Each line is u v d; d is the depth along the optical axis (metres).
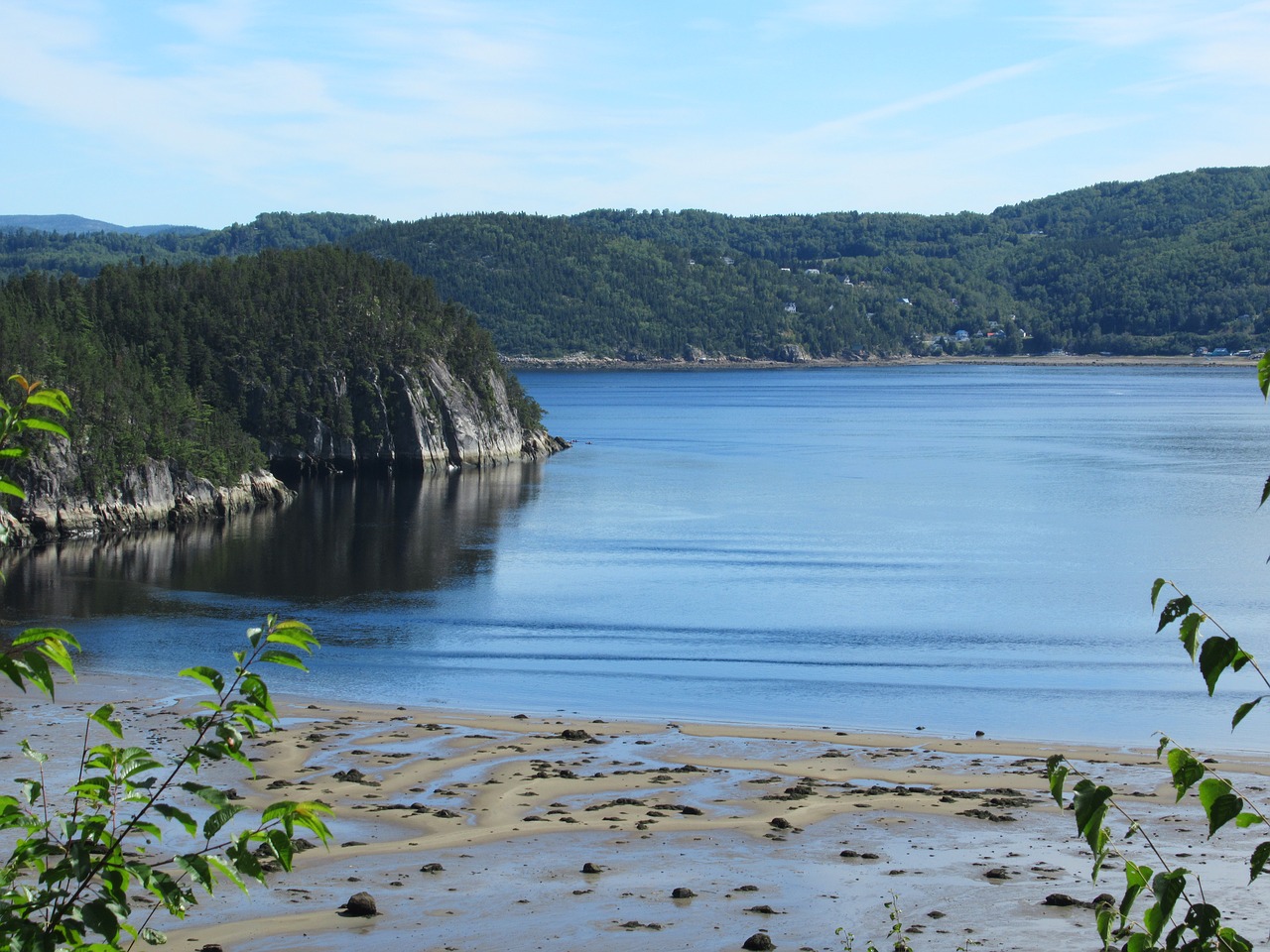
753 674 54.09
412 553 89.62
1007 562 85.50
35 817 9.91
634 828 31.84
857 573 81.25
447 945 23.94
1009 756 40.53
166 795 33.72
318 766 38.03
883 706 48.50
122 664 54.03
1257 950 22.91
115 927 9.15
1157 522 104.94
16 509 95.25
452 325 193.25
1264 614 67.50
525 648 59.31
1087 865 28.78
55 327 129.88
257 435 160.38
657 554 89.25
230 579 78.19
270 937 24.28
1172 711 47.66
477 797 34.75
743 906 26.05
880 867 28.77
